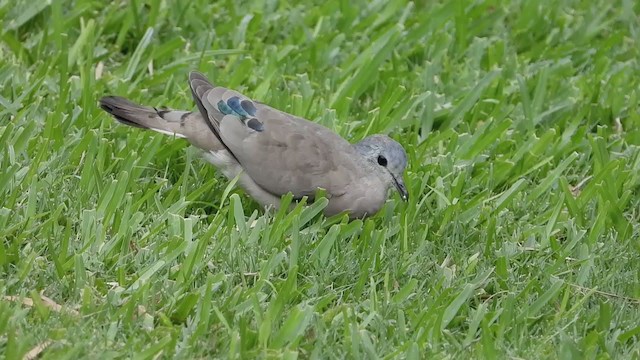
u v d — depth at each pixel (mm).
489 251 11141
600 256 11211
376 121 13195
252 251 10484
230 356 8961
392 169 11672
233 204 10914
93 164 11297
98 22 14609
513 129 13758
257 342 9289
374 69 13953
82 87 12922
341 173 11453
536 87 14305
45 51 13930
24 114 12297
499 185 12688
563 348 9477
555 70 15055
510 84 14719
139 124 11641
